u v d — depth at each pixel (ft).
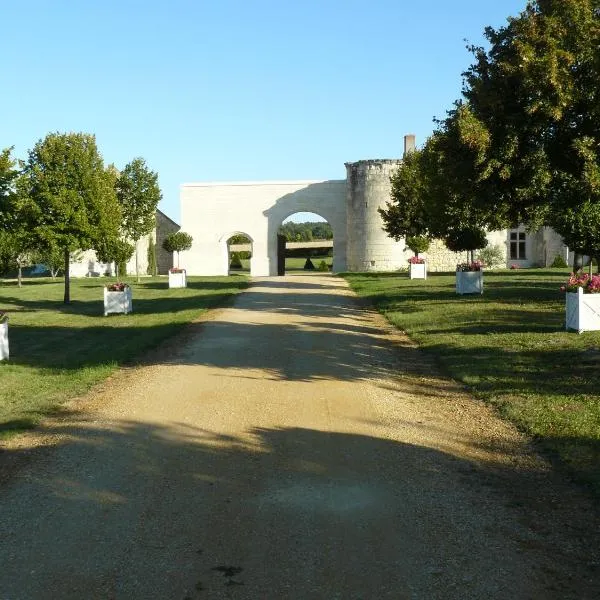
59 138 72.59
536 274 104.47
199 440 21.68
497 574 12.84
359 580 12.62
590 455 19.13
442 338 41.68
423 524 15.12
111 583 12.59
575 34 44.09
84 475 18.52
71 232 71.67
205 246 151.23
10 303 78.28
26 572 13.05
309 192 148.66
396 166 135.74
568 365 30.83
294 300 72.43
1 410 26.32
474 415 24.48
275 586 12.41
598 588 12.34
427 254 145.48
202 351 39.58
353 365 34.65
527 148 47.73
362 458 19.77
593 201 46.24
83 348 43.55
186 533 14.69
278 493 16.99
